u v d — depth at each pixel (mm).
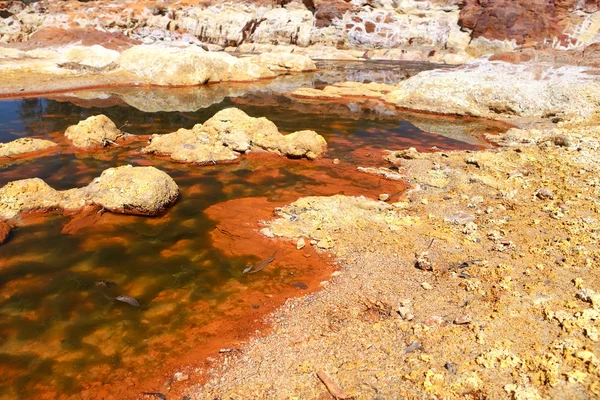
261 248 7277
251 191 9625
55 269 6586
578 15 31328
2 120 14844
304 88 22109
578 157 10695
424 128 15656
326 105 19234
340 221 8070
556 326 4879
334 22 37719
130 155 11727
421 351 4719
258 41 38781
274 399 4273
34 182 8531
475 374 4289
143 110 17266
